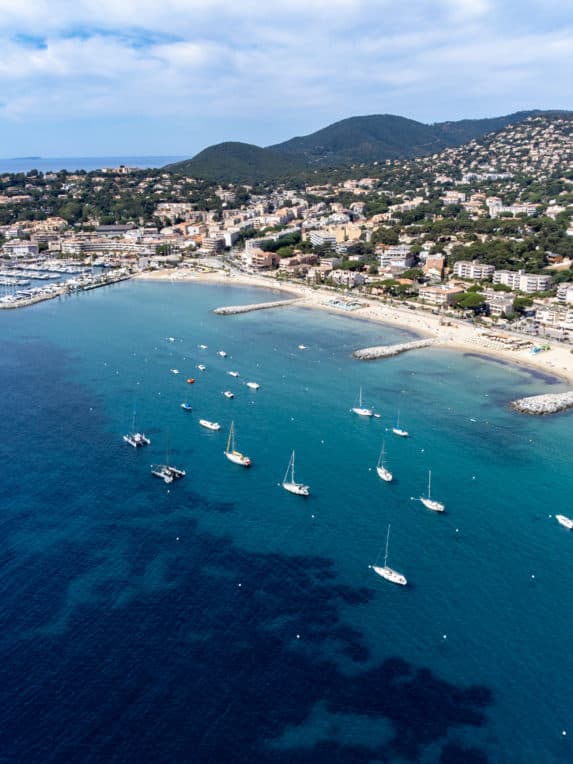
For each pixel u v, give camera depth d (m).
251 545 144.25
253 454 190.38
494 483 176.00
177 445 195.00
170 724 98.38
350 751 95.25
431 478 178.25
